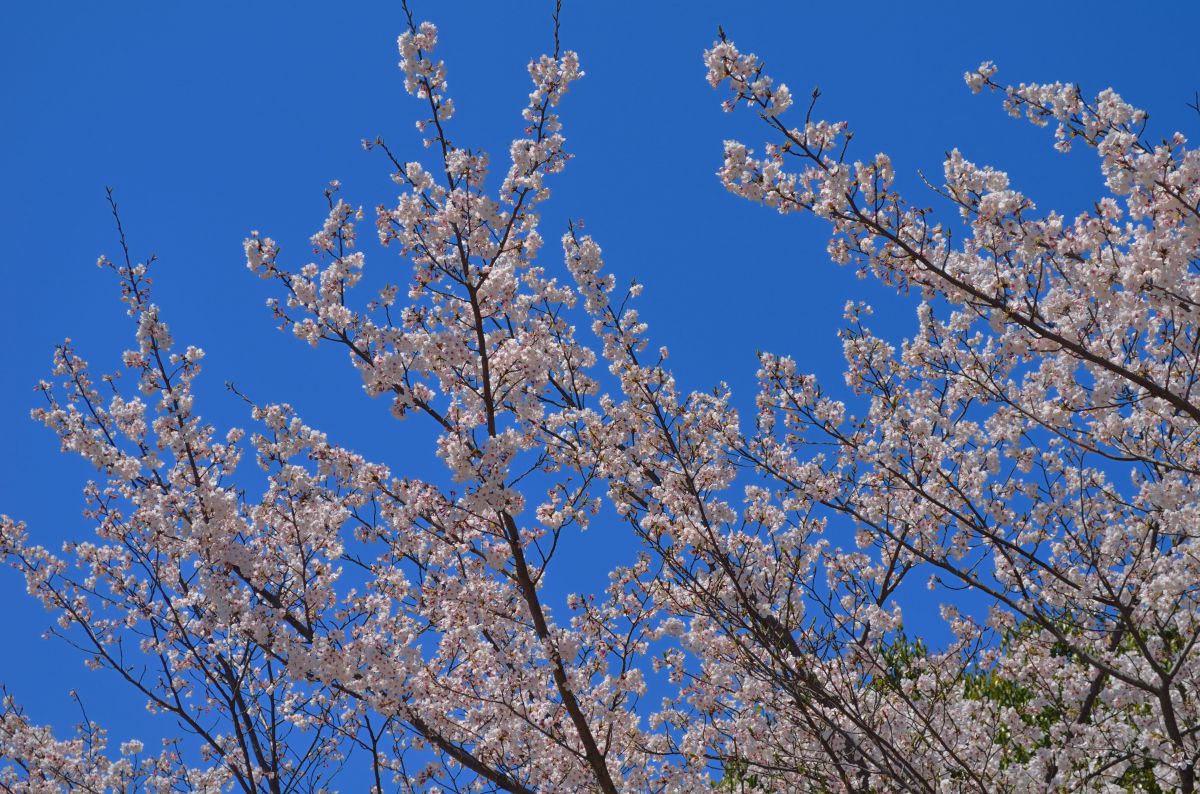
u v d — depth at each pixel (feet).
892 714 26.71
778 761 26.11
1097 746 24.91
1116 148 18.61
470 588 25.45
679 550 25.70
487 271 23.54
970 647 27.40
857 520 28.71
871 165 20.15
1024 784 25.53
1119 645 27.22
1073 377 22.90
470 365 24.81
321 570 25.53
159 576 28.94
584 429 26.91
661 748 26.78
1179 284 20.03
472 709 26.04
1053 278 22.09
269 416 25.58
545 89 23.39
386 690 24.07
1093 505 26.71
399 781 28.35
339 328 23.53
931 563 27.43
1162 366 22.72
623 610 27.09
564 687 23.73
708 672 26.78
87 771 32.58
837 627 26.02
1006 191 19.65
